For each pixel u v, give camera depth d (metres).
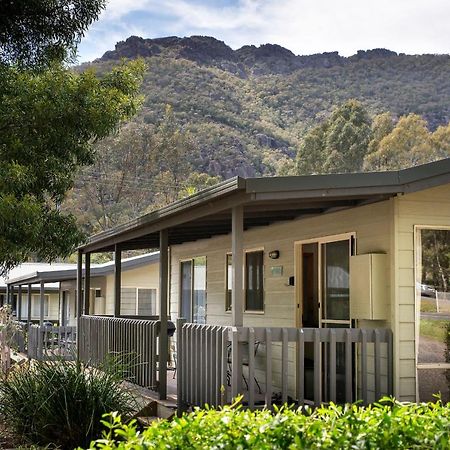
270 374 7.17
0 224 9.57
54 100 10.70
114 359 9.22
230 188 6.94
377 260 7.63
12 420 8.13
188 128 71.06
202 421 3.77
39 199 11.36
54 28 11.78
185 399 8.41
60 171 11.43
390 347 7.48
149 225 10.22
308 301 9.55
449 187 7.76
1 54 11.86
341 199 7.76
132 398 8.55
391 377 7.46
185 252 14.03
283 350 7.20
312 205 8.03
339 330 7.37
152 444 3.50
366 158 50.06
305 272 9.62
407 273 7.55
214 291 12.58
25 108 10.62
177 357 8.65
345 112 51.91
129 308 20.42
